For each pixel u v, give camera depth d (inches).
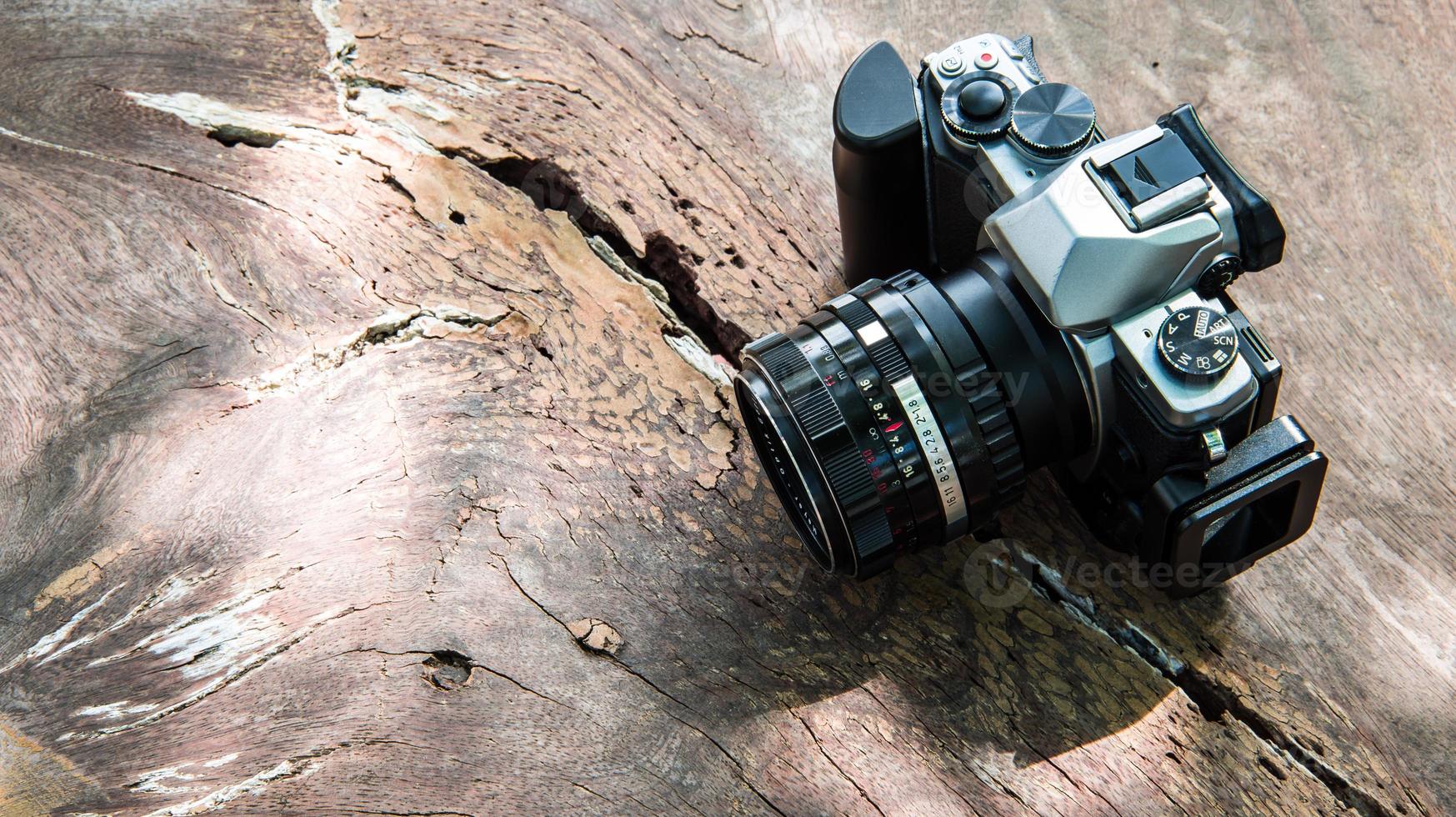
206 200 30.1
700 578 28.6
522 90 31.8
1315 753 28.5
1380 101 32.8
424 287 29.8
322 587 28.0
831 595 28.7
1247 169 32.4
